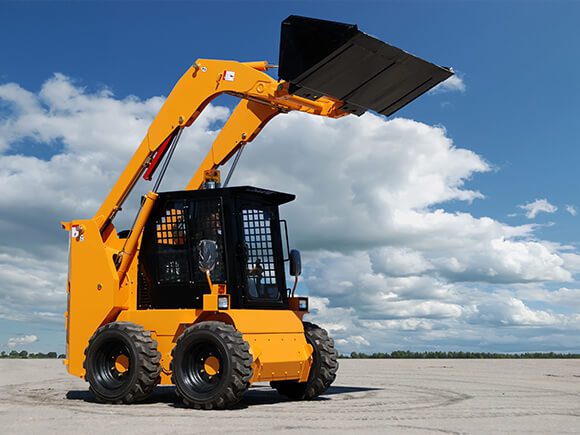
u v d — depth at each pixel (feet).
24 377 46.39
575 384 40.75
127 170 34.22
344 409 26.86
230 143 34.17
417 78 29.68
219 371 27.99
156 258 32.65
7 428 20.94
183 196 32.32
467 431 20.48
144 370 29.66
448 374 50.06
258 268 32.01
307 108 32.04
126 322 31.01
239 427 21.34
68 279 34.45
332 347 32.58
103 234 34.24
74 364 32.99
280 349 29.99
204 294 31.37
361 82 29.19
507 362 71.31
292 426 21.56
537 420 23.44
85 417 24.14
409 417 24.04
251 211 32.37
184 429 20.85
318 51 27.40
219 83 32.27
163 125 33.55
